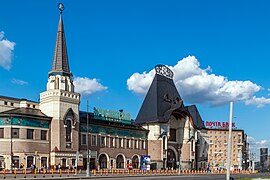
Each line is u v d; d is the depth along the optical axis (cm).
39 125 8150
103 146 9800
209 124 19650
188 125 12312
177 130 12412
